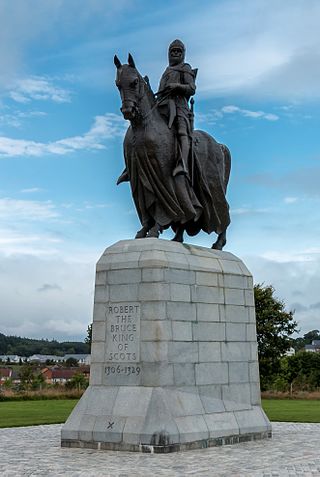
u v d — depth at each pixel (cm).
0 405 2559
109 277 1237
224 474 873
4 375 5431
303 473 887
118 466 946
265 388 4266
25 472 901
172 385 1161
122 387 1170
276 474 877
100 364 1209
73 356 11725
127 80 1220
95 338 1228
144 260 1204
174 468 927
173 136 1322
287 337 4300
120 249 1255
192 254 1302
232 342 1329
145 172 1300
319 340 12025
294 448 1166
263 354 4275
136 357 1169
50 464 973
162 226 1332
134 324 1186
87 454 1080
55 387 3606
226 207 1486
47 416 2009
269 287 4347
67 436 1182
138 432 1099
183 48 1435
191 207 1323
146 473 882
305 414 2127
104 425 1141
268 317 4278
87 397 1198
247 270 1438
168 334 1174
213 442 1184
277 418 1958
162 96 1355
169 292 1198
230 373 1304
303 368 4844
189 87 1359
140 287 1195
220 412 1243
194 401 1193
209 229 1462
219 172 1466
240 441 1254
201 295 1273
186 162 1320
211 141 1469
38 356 12269
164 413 1110
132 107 1219
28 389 3394
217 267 1341
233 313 1350
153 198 1321
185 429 1128
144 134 1281
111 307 1220
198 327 1248
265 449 1150
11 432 1507
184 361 1198
